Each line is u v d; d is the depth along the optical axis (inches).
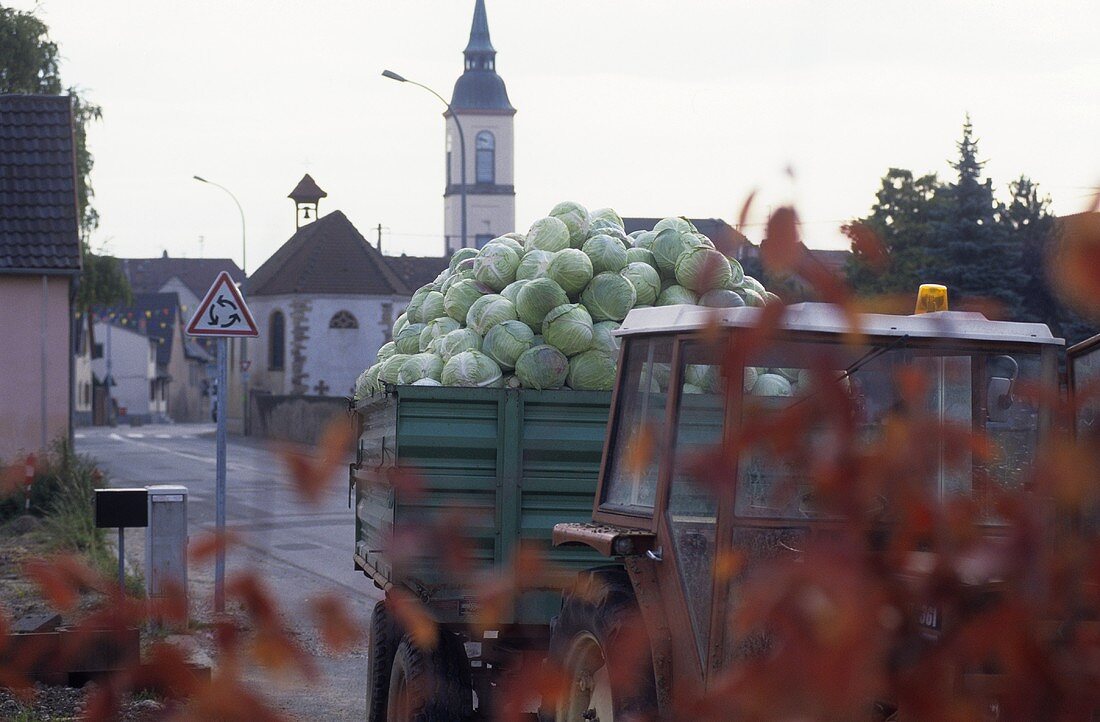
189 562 128.7
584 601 395.2
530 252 634.8
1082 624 94.0
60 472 1715.1
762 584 98.0
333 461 120.0
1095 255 82.8
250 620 127.4
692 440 376.2
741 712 94.2
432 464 516.1
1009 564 95.3
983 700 96.4
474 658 521.3
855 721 92.7
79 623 131.0
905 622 94.3
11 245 1987.0
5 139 2112.5
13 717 527.2
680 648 362.6
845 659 92.3
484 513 518.3
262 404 4311.0
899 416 106.6
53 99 2169.0
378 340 5246.1
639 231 641.6
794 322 105.0
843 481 99.4
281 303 5251.0
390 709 531.5
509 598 147.6
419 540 145.2
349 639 127.6
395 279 5334.6
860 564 95.3
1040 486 96.3
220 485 1125.7
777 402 109.0
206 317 1128.2
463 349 614.2
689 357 384.2
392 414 531.5
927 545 97.9
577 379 593.6
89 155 2999.5
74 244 2014.0
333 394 5191.9
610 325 603.2
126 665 127.5
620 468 431.2
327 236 5319.9
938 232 2233.0
